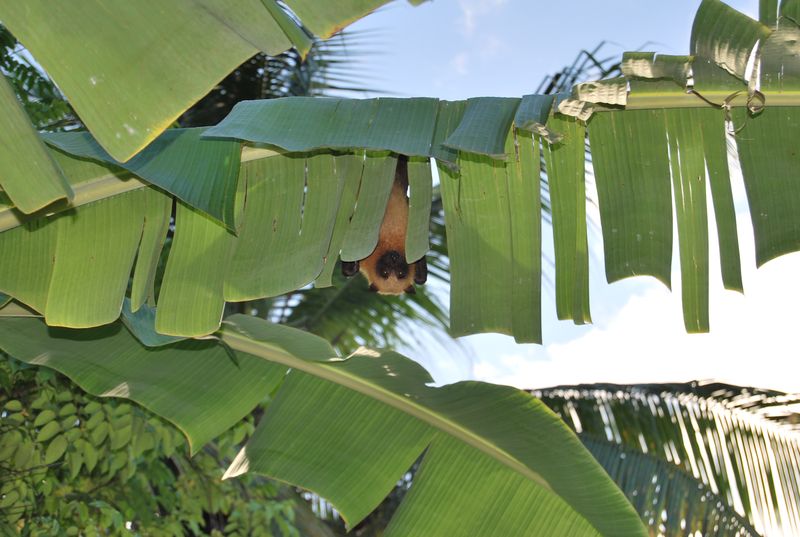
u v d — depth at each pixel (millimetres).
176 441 4078
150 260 2473
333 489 2918
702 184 2531
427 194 2488
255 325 2920
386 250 2709
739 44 2191
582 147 2521
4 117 1699
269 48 1616
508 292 2561
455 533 2918
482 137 2027
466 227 2580
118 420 3898
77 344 2965
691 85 2416
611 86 2098
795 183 2510
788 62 2348
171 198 2512
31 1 1589
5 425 3922
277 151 2492
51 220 2500
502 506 2914
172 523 4633
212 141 2246
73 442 3934
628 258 2539
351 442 2957
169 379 2951
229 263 2477
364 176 2492
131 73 1594
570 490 2787
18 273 2498
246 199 2506
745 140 2537
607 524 2750
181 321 2443
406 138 2129
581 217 2551
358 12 1562
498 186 2557
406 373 2855
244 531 4836
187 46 1609
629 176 2553
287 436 2963
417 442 2945
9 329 2939
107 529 4402
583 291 2541
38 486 4016
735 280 2500
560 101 2117
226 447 4500
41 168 1729
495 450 2885
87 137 2307
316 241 2465
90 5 1610
